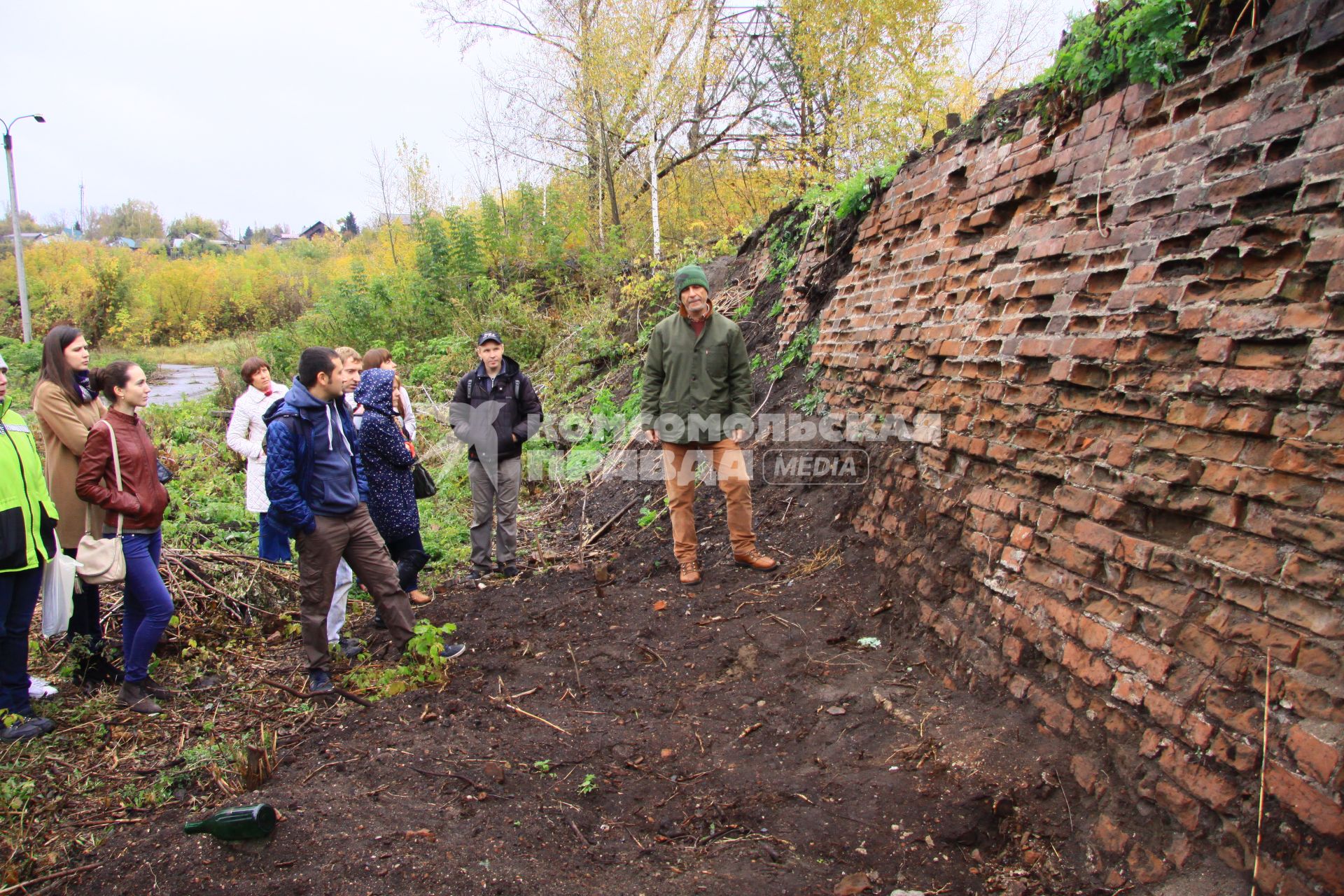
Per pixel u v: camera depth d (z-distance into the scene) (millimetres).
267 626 4980
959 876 2398
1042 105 3730
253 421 5254
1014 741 2814
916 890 2350
